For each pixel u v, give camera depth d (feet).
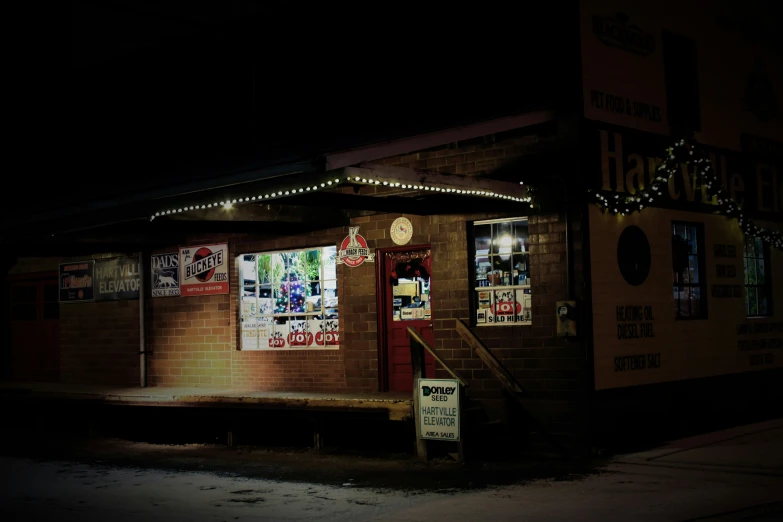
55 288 57.47
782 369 48.57
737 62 47.37
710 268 43.70
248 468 36.96
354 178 29.27
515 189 36.17
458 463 35.37
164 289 50.65
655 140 40.45
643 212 39.45
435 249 40.09
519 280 38.42
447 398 35.60
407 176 31.17
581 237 35.96
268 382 46.03
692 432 41.16
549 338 36.52
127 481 34.81
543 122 36.45
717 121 45.19
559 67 36.65
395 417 37.42
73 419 52.06
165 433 48.21
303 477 34.32
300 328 45.29
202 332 48.85
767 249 48.78
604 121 37.47
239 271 47.65
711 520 24.58
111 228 43.06
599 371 36.04
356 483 32.58
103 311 53.78
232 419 43.80
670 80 42.19
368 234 42.45
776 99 50.65
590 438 35.29
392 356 42.16
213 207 38.91
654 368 39.14
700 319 42.63
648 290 39.32
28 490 33.24
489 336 38.11
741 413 45.03
